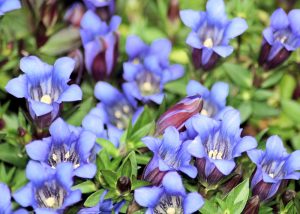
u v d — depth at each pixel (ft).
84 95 1.87
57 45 1.94
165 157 1.61
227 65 1.94
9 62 1.89
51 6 1.92
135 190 1.55
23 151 1.75
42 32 1.91
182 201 1.56
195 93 1.77
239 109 1.92
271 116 1.94
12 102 1.84
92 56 1.82
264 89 2.01
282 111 1.99
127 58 1.99
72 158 1.63
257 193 1.64
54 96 1.69
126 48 1.91
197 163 1.61
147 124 1.72
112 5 1.96
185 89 1.91
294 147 1.94
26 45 1.92
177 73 1.89
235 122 1.63
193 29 1.78
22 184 1.75
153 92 1.86
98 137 1.69
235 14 2.00
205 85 1.88
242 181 1.65
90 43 1.81
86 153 1.59
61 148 1.63
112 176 1.63
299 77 2.01
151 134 1.68
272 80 1.92
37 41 1.92
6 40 1.91
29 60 1.67
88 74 1.87
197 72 1.86
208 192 1.64
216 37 1.81
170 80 1.89
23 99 1.83
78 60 1.83
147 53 1.92
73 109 1.77
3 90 1.85
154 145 1.59
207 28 1.81
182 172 1.65
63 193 1.58
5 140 1.79
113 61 1.84
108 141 1.69
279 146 1.64
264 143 1.76
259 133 1.85
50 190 1.58
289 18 1.81
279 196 1.68
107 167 1.67
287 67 1.92
